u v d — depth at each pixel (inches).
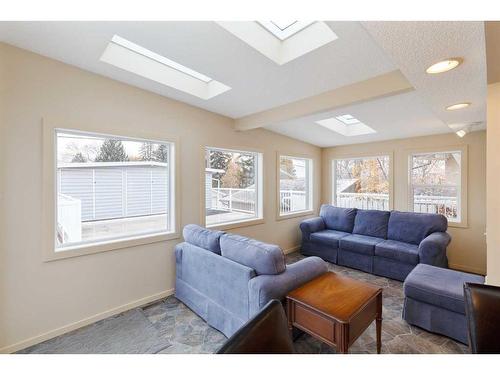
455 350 74.1
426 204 161.9
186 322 90.7
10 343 75.4
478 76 61.2
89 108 90.1
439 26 41.5
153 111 107.8
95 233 98.3
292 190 192.9
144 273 105.7
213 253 89.4
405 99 107.7
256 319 35.4
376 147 181.2
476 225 140.1
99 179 99.5
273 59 79.8
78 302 88.6
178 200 116.5
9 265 75.2
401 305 102.3
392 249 129.2
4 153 73.8
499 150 67.1
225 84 97.2
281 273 73.0
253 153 157.6
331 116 133.3
